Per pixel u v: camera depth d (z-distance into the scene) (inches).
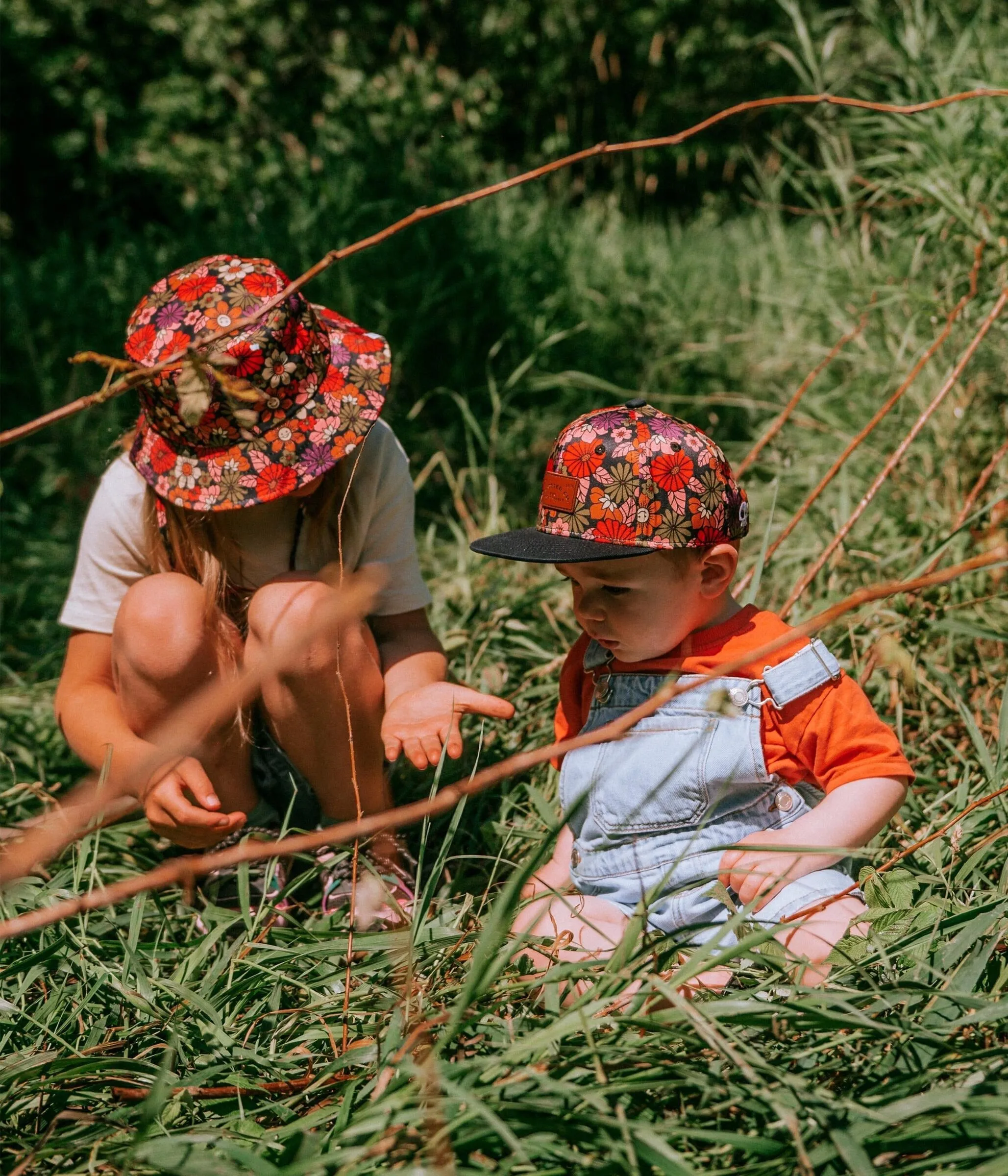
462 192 204.1
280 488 71.8
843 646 94.7
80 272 205.3
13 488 169.0
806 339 160.9
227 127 380.5
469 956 64.3
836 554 105.2
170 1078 56.9
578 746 46.6
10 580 144.3
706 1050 52.2
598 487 68.6
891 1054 51.5
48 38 370.0
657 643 70.3
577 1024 50.6
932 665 92.0
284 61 390.0
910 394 118.7
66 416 52.8
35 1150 50.0
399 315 165.0
